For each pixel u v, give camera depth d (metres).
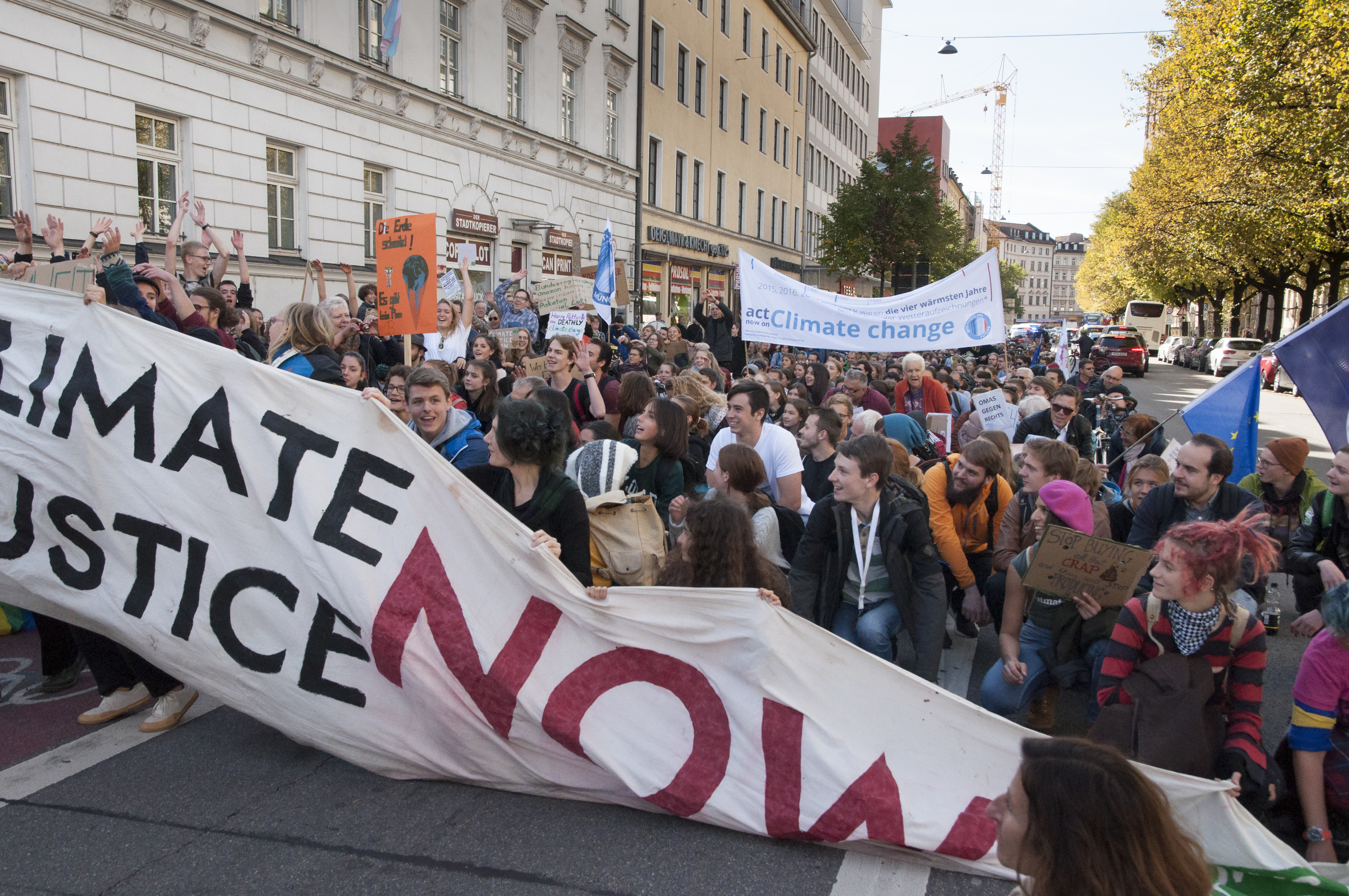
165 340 3.88
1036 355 27.55
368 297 11.16
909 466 5.47
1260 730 3.39
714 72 35.19
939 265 38.34
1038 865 1.70
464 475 3.55
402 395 6.03
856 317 9.95
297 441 3.70
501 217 20.59
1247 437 6.43
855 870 3.14
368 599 3.48
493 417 6.61
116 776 3.70
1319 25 20.44
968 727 3.20
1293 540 5.25
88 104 11.32
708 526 3.57
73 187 11.21
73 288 5.25
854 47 60.72
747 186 39.91
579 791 3.42
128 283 5.11
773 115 43.09
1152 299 74.50
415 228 6.85
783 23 43.78
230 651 3.66
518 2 20.69
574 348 6.70
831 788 3.20
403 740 3.50
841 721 3.25
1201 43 26.00
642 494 4.17
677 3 31.03
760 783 3.26
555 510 3.65
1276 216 26.72
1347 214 24.97
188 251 7.57
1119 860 1.64
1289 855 2.79
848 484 4.29
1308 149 22.64
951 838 3.09
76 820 3.37
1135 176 44.03
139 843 3.22
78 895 2.93
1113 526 5.32
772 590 3.62
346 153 15.78
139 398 3.85
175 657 3.71
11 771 3.74
